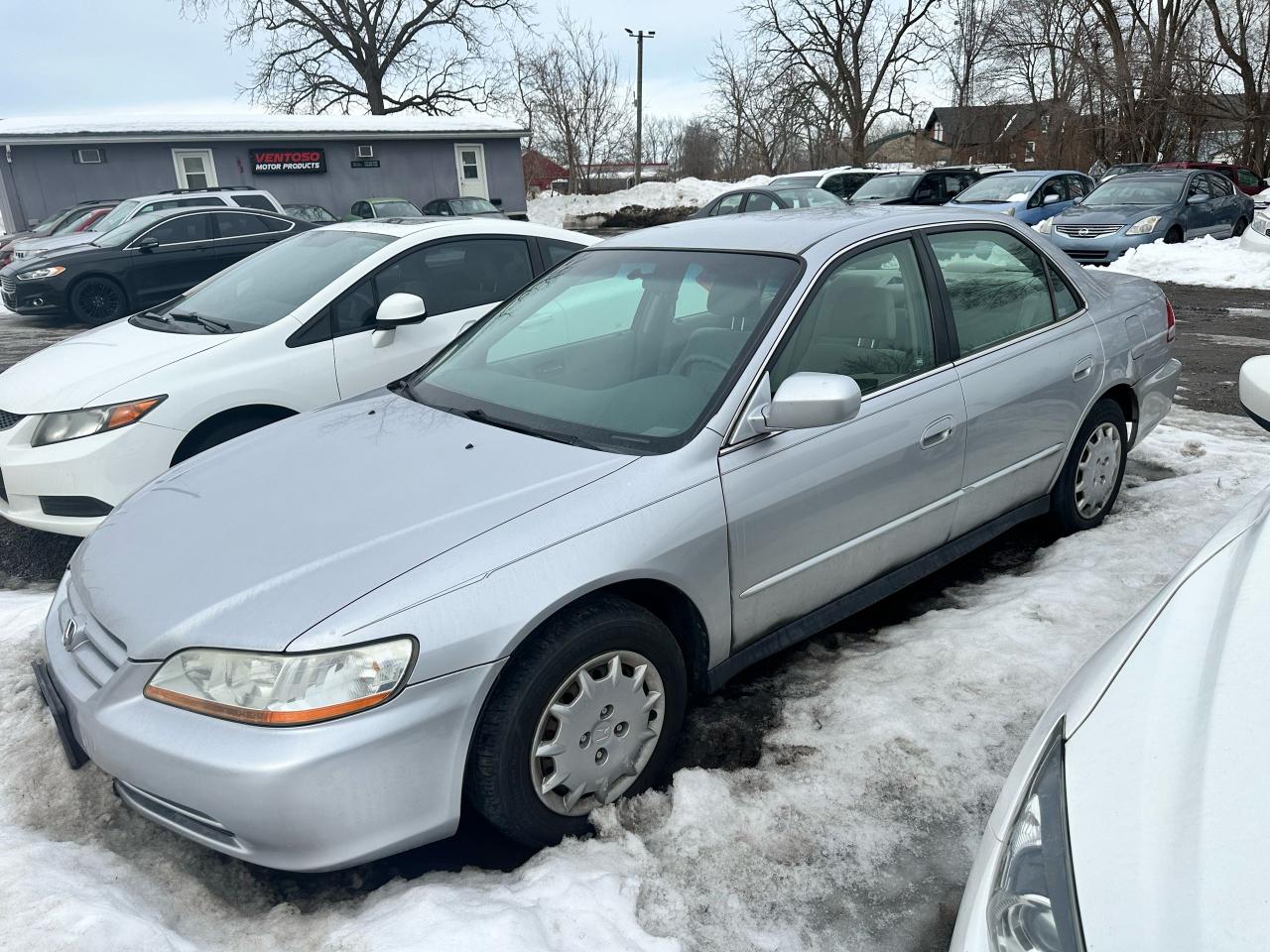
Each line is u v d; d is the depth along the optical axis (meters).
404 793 2.08
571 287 3.48
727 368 2.75
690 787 2.50
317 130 24.30
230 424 4.50
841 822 2.41
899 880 2.24
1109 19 29.17
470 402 3.04
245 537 2.39
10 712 2.94
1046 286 3.79
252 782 1.96
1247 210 16.83
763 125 44.16
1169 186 15.33
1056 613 3.32
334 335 4.77
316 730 1.98
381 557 2.20
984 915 1.37
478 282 5.34
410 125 25.98
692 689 3.11
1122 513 4.28
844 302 3.00
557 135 41.97
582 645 2.29
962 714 2.81
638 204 32.91
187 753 2.01
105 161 22.11
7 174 21.23
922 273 3.27
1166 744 1.44
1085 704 1.63
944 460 3.19
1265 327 9.50
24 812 2.54
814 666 3.22
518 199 28.31
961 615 3.44
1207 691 1.50
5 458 4.24
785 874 2.25
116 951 1.91
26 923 1.95
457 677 2.10
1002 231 3.68
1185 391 7.02
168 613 2.18
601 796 2.46
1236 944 1.13
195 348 4.50
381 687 2.02
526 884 2.20
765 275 2.99
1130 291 4.28
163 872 2.35
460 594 2.13
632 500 2.42
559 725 2.30
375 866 2.43
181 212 13.09
